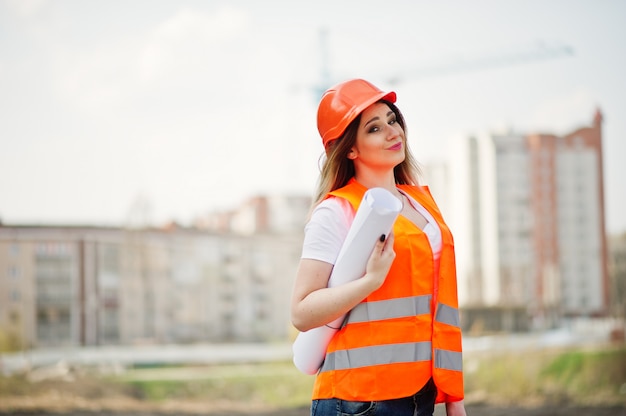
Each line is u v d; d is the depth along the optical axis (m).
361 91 2.30
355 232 2.05
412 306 2.14
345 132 2.29
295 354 2.28
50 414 14.97
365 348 2.12
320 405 2.19
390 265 2.06
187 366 19.25
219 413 15.67
